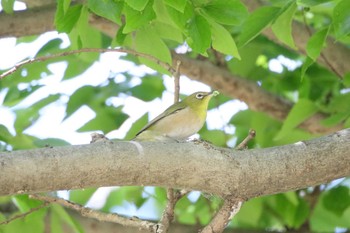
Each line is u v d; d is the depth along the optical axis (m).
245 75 16.25
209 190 7.70
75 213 14.09
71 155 7.11
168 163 7.45
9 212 13.38
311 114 12.93
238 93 14.62
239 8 8.91
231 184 7.65
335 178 7.91
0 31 12.04
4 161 6.87
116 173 7.28
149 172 7.40
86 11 9.91
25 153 6.98
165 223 8.28
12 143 12.18
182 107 11.68
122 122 15.11
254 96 14.68
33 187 6.99
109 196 16.55
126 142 7.43
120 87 15.84
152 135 11.45
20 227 11.64
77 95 15.20
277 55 16.03
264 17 9.98
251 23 9.98
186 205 15.33
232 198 7.75
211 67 14.52
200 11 8.93
